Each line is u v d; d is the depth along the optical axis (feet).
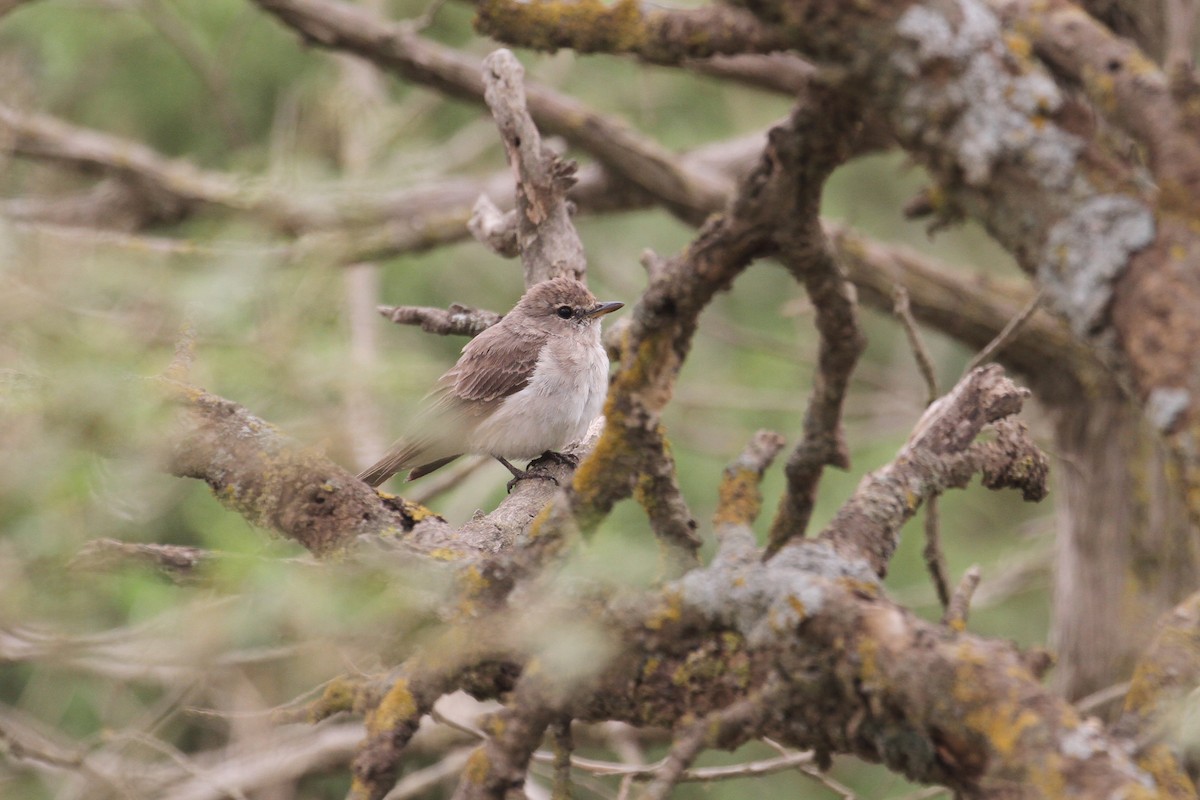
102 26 60.23
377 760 17.98
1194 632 15.84
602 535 18.76
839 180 71.56
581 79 70.13
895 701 15.15
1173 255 13.73
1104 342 14.20
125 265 16.29
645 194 53.72
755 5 14.74
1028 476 21.31
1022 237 14.58
